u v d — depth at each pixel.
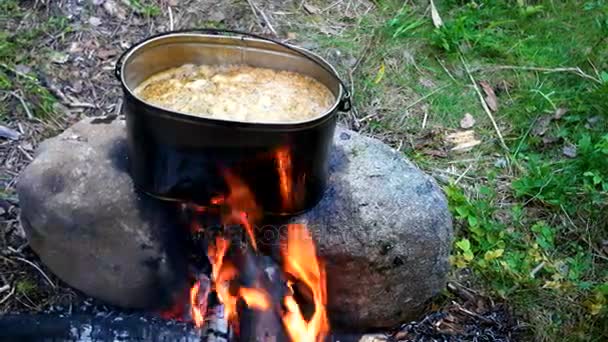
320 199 1.81
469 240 2.28
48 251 1.88
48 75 2.64
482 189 2.41
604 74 2.81
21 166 2.32
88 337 1.85
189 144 1.57
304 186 1.68
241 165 1.60
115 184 1.82
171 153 1.60
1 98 2.52
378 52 2.94
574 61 3.02
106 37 2.81
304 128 1.57
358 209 1.83
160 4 2.96
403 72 2.89
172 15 2.92
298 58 1.83
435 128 2.69
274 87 1.80
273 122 1.59
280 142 1.57
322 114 1.63
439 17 3.12
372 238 1.81
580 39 3.13
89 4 2.89
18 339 1.83
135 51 1.69
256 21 2.96
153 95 1.73
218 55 1.84
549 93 2.82
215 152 1.58
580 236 2.35
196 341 1.84
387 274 1.86
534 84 2.89
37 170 1.84
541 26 3.20
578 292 2.15
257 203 1.67
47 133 2.44
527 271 2.18
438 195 1.94
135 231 1.81
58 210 1.80
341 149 1.97
